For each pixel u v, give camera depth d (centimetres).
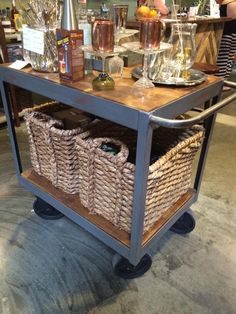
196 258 145
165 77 116
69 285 129
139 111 88
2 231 158
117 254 136
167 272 137
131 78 121
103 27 99
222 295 127
